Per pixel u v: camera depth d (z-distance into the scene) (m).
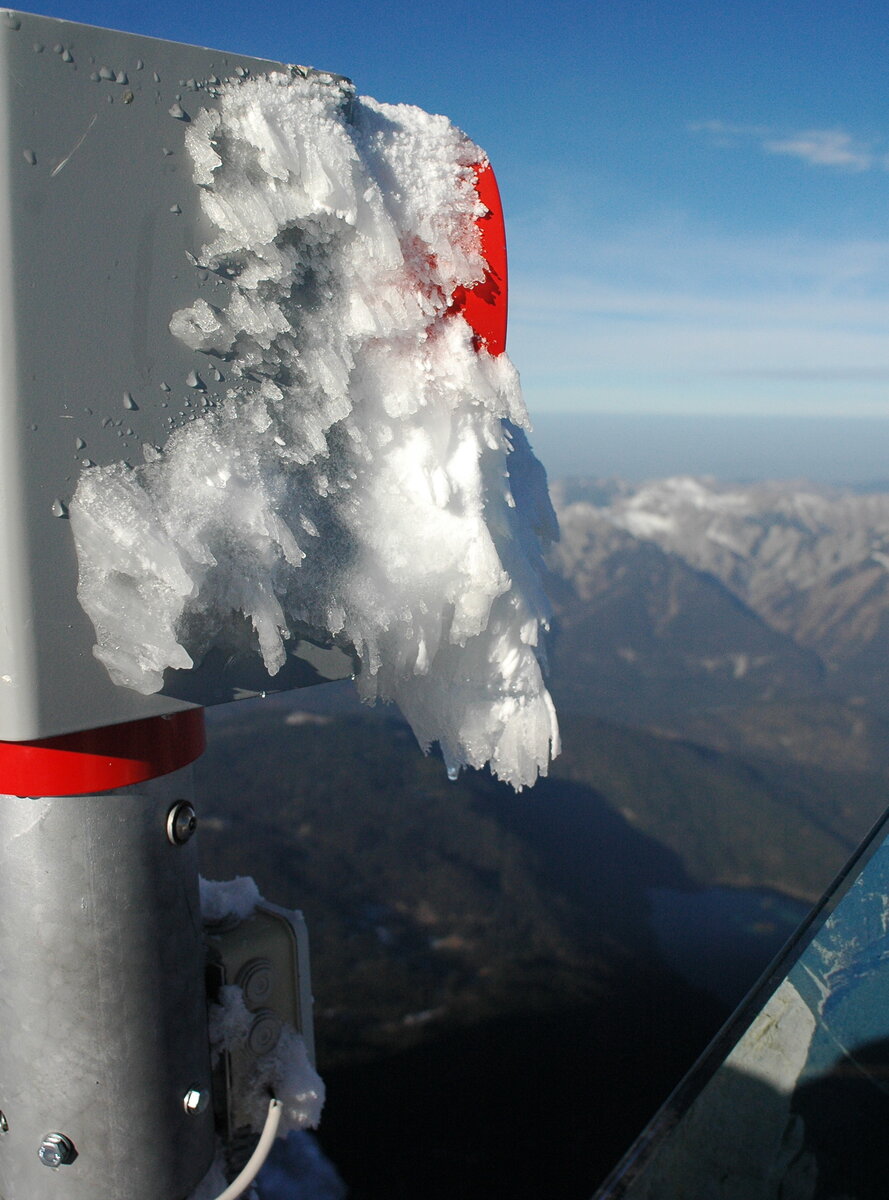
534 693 1.25
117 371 0.84
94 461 0.83
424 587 1.12
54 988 1.02
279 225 0.93
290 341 0.98
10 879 1.00
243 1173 1.12
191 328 0.88
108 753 0.98
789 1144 1.21
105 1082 1.04
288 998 1.31
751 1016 1.31
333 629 1.04
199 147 0.87
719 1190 1.19
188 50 0.86
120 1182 1.07
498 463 1.21
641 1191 1.17
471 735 1.26
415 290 1.08
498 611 1.22
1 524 0.78
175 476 0.88
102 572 0.84
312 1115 1.31
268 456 0.96
